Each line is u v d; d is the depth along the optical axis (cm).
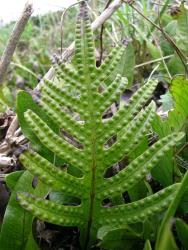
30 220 28
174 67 51
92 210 28
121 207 27
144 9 65
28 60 93
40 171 26
